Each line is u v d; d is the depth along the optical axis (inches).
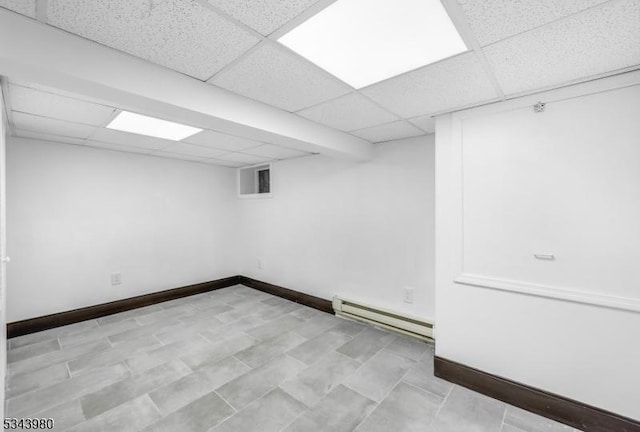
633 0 39.8
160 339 114.9
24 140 118.3
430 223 111.4
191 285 174.1
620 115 64.2
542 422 70.7
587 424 67.6
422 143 113.0
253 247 187.9
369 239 129.7
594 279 67.4
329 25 47.3
